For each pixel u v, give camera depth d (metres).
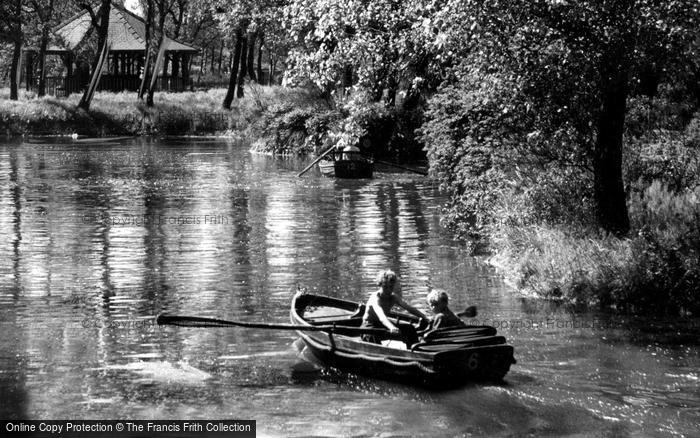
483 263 18.03
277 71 87.75
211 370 11.30
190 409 9.90
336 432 9.23
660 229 16.34
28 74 72.12
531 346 12.34
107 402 10.09
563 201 18.03
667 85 27.33
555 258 15.66
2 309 14.19
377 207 26.17
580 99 16.53
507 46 15.27
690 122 25.31
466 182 21.47
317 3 18.73
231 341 12.65
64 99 61.09
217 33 87.19
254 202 27.17
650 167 20.06
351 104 20.44
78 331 12.99
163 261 18.08
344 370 11.34
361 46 18.36
